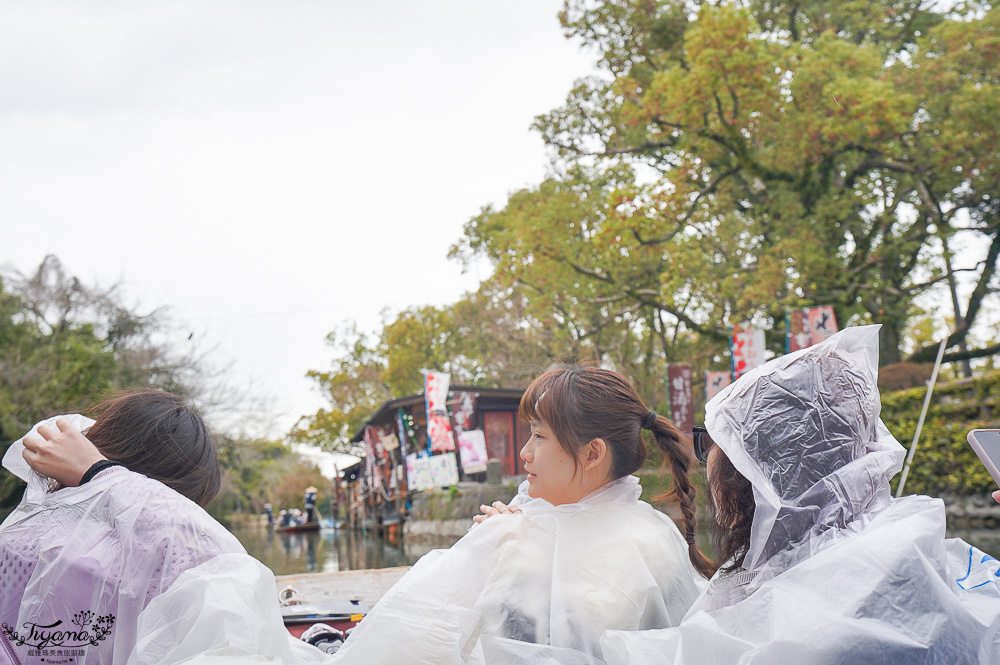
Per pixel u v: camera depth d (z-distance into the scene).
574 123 18.77
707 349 20.98
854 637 1.08
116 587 1.39
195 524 1.47
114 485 1.48
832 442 1.30
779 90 14.35
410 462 16.91
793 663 1.11
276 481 43.09
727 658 1.22
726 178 17.27
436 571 1.55
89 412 1.73
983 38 13.10
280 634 1.50
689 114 14.68
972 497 11.62
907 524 1.20
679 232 16.95
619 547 1.58
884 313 16.12
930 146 13.95
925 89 13.65
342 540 22.98
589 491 1.70
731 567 1.42
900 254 16.38
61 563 1.40
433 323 32.56
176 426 1.67
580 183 20.27
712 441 1.53
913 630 1.09
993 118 12.52
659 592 1.56
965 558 1.49
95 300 18.22
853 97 12.98
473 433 17.66
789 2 17.38
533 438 1.73
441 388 17.19
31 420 16.27
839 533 1.24
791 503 1.28
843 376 1.35
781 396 1.34
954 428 12.01
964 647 1.10
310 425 37.84
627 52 17.77
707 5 13.85
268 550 18.72
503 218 22.94
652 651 1.34
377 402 36.53
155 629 1.34
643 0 16.41
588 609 1.50
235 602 1.36
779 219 16.16
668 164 20.00
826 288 15.38
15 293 17.58
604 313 20.23
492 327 24.44
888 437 1.37
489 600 1.53
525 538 1.59
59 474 1.51
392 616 1.47
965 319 15.27
